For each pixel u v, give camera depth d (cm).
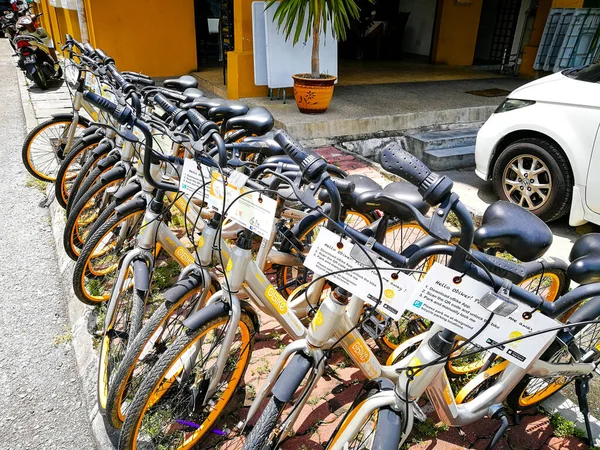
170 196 280
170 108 240
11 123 650
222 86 735
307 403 223
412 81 795
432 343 152
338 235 153
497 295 129
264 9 561
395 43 1036
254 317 204
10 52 1329
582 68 411
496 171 430
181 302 200
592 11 689
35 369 252
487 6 974
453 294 133
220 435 206
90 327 267
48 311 296
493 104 643
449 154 534
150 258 231
